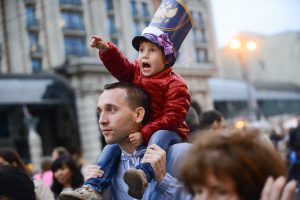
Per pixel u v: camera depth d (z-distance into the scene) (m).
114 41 34.91
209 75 29.09
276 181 1.23
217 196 1.21
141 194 2.04
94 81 24.22
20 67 30.05
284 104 41.53
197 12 43.03
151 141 2.26
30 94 23.36
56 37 31.70
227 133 1.29
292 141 7.35
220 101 34.12
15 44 30.06
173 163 2.23
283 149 10.38
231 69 55.97
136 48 2.56
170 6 2.55
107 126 2.29
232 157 1.21
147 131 2.29
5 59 29.31
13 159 4.39
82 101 24.12
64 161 5.38
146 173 2.07
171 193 2.11
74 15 32.91
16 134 25.50
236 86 35.53
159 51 2.45
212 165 1.20
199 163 1.22
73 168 5.40
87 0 33.50
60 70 24.70
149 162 2.10
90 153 23.92
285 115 39.84
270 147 1.30
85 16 33.31
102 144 24.62
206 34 43.47
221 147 1.23
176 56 2.58
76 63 23.86
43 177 7.04
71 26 32.47
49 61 31.30
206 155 1.22
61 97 24.25
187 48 41.12
